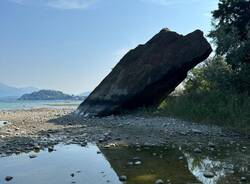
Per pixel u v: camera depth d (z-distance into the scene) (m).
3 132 23.38
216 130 22.70
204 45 33.31
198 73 39.88
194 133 21.72
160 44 35.78
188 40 34.09
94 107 37.16
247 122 22.95
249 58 33.16
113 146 17.84
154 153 15.84
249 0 39.16
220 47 34.59
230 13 40.06
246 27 35.69
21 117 40.88
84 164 13.88
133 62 36.75
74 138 20.38
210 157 14.84
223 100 27.98
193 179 11.43
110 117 33.59
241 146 17.44
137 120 29.41
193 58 33.28
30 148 17.33
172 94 39.44
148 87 34.06
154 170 12.66
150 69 34.34
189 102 30.66
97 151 16.56
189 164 13.59
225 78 32.31
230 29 37.22
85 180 11.52
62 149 17.17
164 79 34.22
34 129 25.16
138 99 34.84
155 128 24.11
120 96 34.69
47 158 15.08
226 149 16.69
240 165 13.38
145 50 36.69
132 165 13.55
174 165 13.44
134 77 35.00
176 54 33.88
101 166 13.48
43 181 11.47
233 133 21.66
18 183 11.26
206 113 26.84
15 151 16.64
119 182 11.19
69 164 13.90
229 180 11.30
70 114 41.03
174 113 30.88
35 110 60.41
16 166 13.62
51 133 22.62
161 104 36.50
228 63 34.19
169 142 18.75
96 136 20.97
